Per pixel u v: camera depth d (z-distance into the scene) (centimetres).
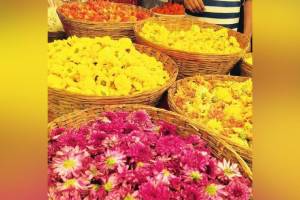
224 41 209
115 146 118
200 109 157
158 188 101
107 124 132
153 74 168
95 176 107
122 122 134
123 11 231
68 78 152
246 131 143
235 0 246
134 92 155
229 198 107
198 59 181
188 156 116
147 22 224
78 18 212
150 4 281
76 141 118
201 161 116
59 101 142
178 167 114
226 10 245
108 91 151
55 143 117
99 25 203
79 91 145
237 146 131
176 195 103
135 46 194
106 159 110
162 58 186
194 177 110
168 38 210
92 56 171
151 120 147
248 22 257
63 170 104
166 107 170
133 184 105
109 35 208
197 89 170
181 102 160
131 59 171
